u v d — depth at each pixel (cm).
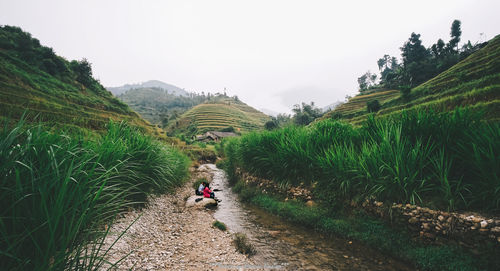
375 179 456
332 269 356
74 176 204
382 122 552
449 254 328
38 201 172
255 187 854
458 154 396
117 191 438
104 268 270
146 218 505
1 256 153
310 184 628
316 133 704
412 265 353
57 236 176
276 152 770
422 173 419
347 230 464
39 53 4741
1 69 3197
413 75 6216
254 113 15325
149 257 341
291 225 554
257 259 383
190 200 737
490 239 304
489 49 4147
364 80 13412
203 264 349
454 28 7612
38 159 213
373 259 380
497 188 317
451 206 362
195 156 2552
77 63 5594
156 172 650
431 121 450
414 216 391
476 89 2405
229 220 600
